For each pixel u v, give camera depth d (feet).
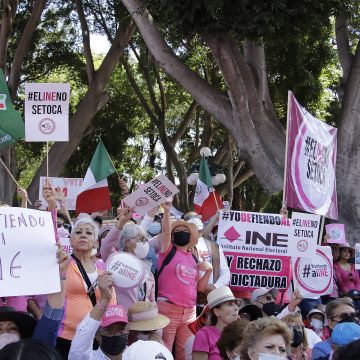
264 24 44.91
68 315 19.03
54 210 19.47
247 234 29.40
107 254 24.30
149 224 27.96
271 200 49.06
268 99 52.60
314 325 27.61
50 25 84.89
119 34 68.03
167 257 25.23
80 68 86.33
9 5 61.57
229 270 28.53
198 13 46.42
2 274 15.76
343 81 53.78
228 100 51.65
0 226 15.96
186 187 89.20
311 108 73.20
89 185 33.12
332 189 33.81
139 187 24.73
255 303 27.17
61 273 16.31
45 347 11.19
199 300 27.84
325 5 47.29
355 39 72.43
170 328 24.71
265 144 50.78
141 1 49.06
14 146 67.31
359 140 51.83
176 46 80.12
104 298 16.56
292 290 30.45
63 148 65.67
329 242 36.27
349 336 19.44
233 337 19.20
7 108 24.67
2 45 61.67
